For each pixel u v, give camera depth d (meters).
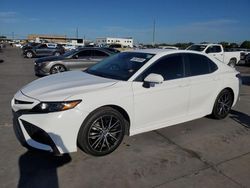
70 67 11.06
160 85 4.17
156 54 4.39
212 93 5.09
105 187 3.04
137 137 4.45
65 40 101.31
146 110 4.06
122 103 3.74
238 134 4.77
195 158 3.79
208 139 4.49
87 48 11.51
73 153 3.78
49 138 3.25
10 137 4.29
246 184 3.21
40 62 11.03
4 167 3.38
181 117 4.65
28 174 3.24
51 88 3.64
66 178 3.18
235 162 3.73
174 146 4.16
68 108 3.30
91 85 3.70
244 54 20.55
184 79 4.54
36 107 3.29
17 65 17.75
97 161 3.60
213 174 3.39
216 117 5.41
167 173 3.37
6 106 6.16
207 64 5.06
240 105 6.87
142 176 3.28
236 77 5.55
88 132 3.50
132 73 4.02
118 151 3.91
